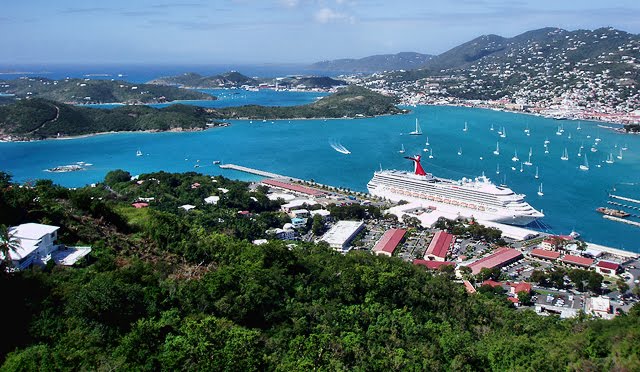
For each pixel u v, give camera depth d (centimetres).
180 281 8838
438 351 8350
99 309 7188
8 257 7988
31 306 7212
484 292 13262
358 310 9300
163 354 6681
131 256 9938
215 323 7369
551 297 13538
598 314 12244
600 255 16700
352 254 13012
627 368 7738
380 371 7500
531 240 18338
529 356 8275
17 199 10931
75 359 6475
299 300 9569
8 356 6469
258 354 7062
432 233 18888
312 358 7325
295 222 19038
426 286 11219
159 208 18188
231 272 9262
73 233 10369
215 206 19962
